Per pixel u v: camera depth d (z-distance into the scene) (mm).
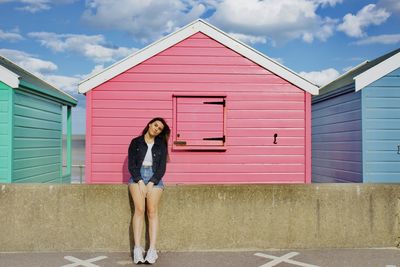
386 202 5988
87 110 8625
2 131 7973
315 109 11695
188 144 8688
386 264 5148
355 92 8844
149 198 5238
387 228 5977
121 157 8602
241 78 8836
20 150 8469
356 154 8812
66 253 5613
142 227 5590
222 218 5828
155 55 8758
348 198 5965
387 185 6012
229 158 8750
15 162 8172
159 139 5430
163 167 5344
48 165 10414
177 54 8781
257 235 5852
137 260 5105
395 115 8562
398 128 8547
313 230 5910
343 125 9539
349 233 5941
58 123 11336
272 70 8844
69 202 5742
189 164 8695
